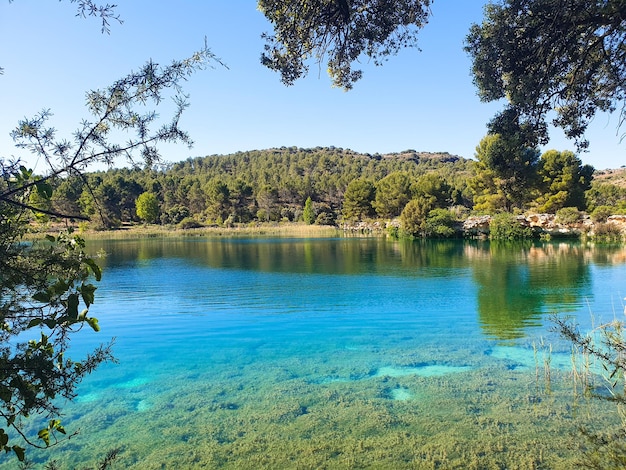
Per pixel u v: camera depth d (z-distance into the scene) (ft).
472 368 33.88
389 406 27.17
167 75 8.99
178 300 63.31
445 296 64.34
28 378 8.68
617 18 14.46
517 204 201.67
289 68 20.49
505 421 24.54
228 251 144.87
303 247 159.43
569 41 16.01
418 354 37.88
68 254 8.83
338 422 25.13
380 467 20.31
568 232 171.83
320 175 462.60
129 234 243.40
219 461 21.25
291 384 31.45
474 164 201.36
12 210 8.21
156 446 22.86
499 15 16.93
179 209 314.14
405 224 202.80
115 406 28.17
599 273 82.79
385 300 61.98
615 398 14.89
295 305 59.21
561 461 20.17
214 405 28.04
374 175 421.18
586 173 193.67
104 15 7.99
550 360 35.12
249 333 45.80
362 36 19.13
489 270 91.04
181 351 39.96
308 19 18.34
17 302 8.44
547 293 64.75
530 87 16.46
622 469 13.37
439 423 24.61
